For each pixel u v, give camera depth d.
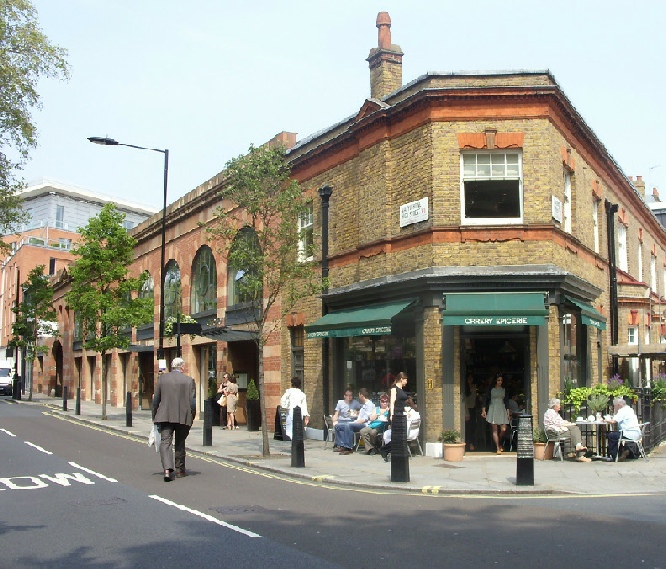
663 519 9.04
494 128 16.69
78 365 47.94
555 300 16.12
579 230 19.06
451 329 16.14
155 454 16.94
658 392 19.16
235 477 13.27
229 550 7.40
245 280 16.83
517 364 16.53
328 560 7.00
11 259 71.31
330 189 19.95
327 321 18.73
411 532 8.27
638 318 24.20
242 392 26.12
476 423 16.55
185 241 30.28
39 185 75.50
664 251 33.62
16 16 18.31
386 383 18.08
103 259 29.66
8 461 15.24
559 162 17.55
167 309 32.28
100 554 7.29
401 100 17.62
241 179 16.58
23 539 8.01
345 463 15.15
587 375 19.08
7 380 54.97
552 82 17.06
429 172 16.75
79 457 16.09
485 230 16.42
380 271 17.92
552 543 7.67
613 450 15.14
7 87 18.06
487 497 11.07
